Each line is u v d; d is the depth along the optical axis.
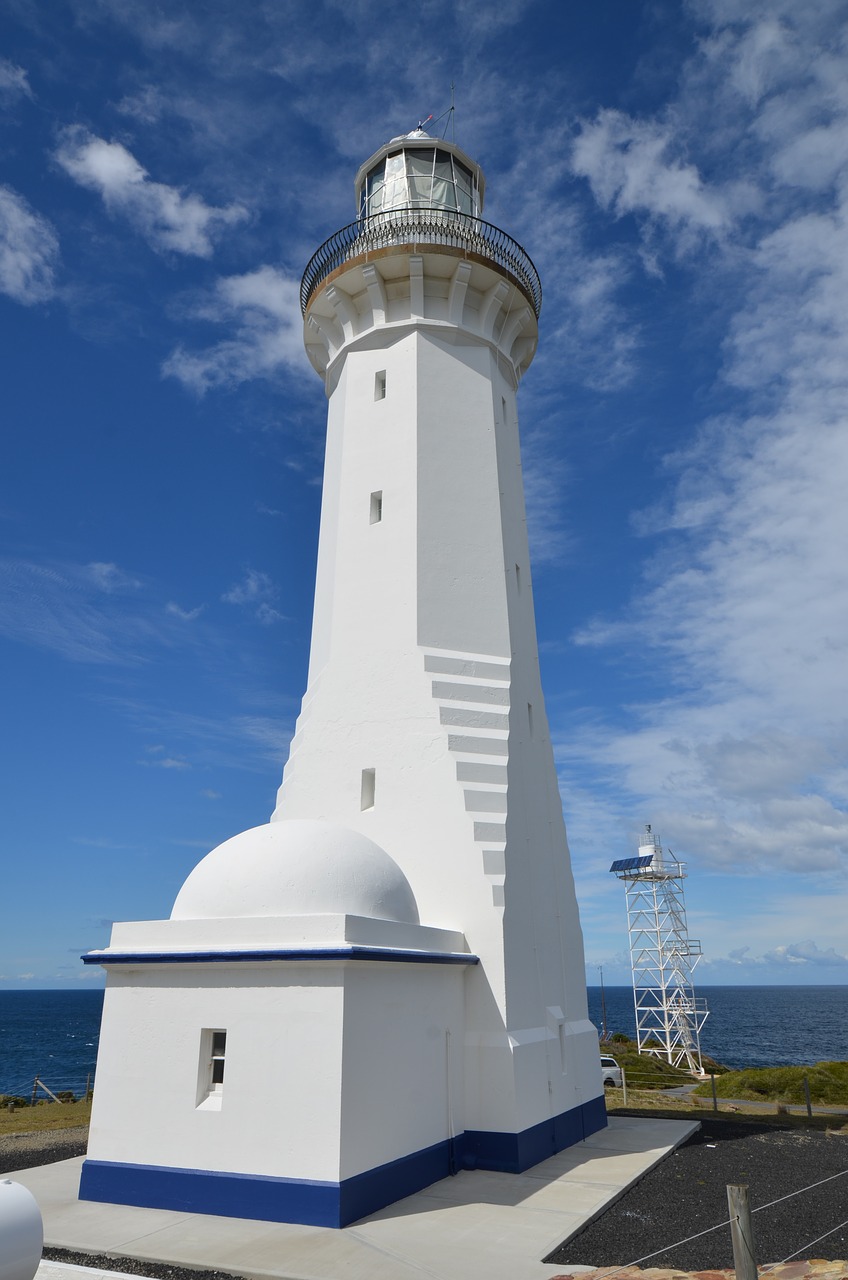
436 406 21.56
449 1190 13.30
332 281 22.77
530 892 17.89
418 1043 13.92
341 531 21.20
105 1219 11.70
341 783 18.58
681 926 53.06
